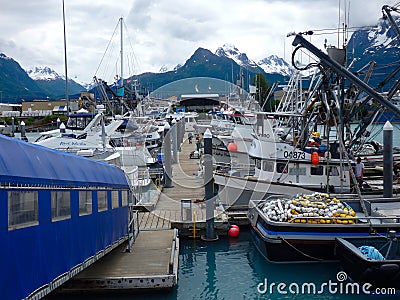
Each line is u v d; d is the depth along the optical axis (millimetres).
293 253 11281
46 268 6008
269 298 9469
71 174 7207
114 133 25328
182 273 11031
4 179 4918
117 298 9086
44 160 6332
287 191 14898
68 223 6922
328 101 13133
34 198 5691
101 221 8812
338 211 11555
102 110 28234
